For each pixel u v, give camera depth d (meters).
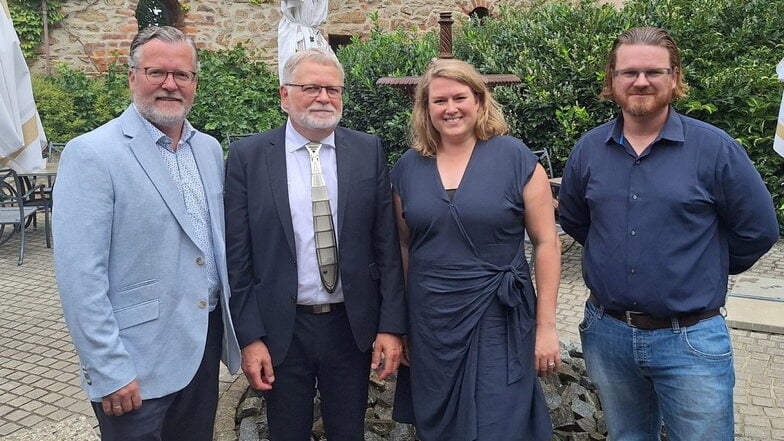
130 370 1.94
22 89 4.54
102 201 1.91
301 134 2.28
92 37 9.36
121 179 1.95
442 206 2.15
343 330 2.33
